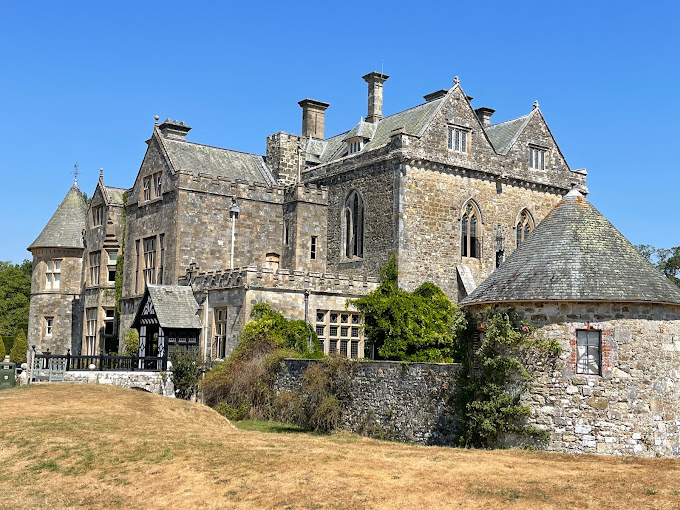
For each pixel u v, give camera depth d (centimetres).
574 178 4544
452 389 2502
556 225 2386
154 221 4369
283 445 2178
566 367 2169
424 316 3572
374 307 3597
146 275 4422
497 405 2241
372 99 4656
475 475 1738
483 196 4134
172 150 4453
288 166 4759
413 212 3869
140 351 3953
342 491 1655
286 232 4409
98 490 1831
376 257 3956
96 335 4838
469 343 2414
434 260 3916
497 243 4150
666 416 2159
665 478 1659
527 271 2286
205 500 1689
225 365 3478
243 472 1864
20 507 1736
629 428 2109
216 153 4681
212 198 4231
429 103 4209
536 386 2200
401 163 3850
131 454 2084
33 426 2391
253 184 4362
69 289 5259
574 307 2180
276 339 3394
